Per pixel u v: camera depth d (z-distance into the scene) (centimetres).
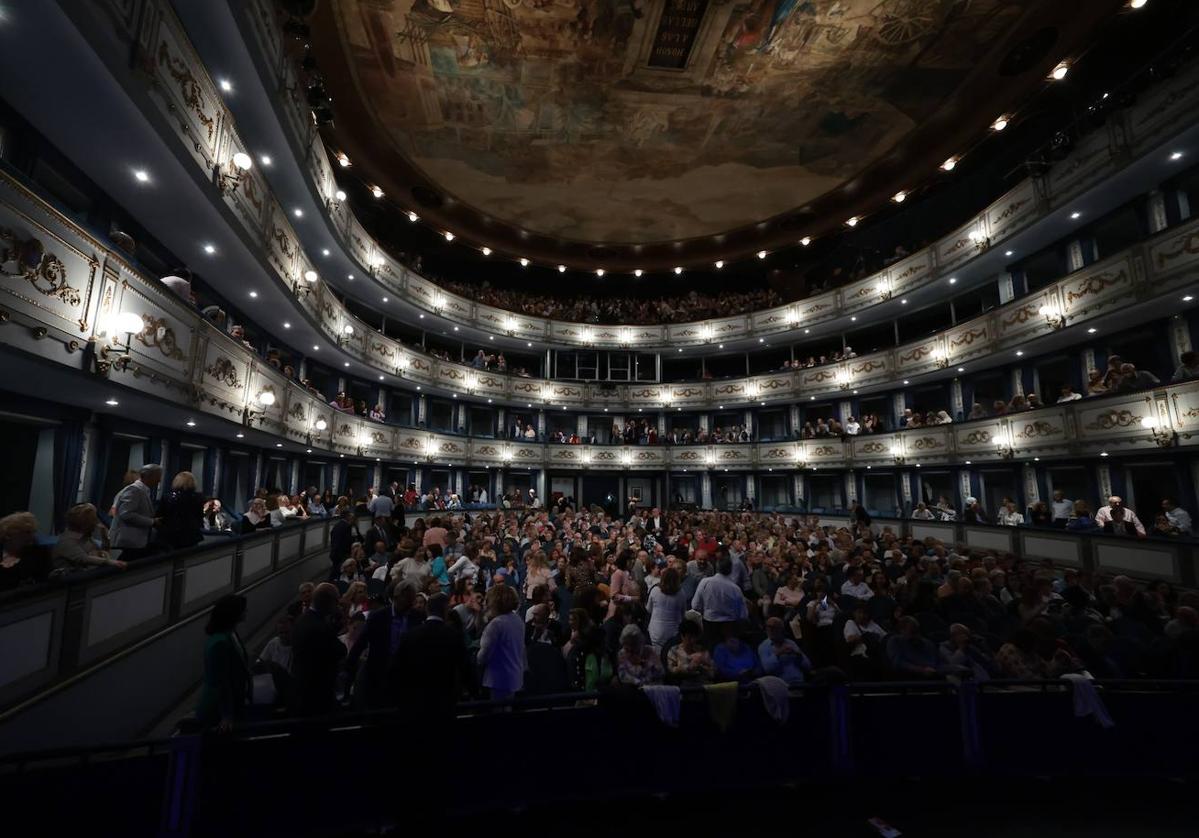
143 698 522
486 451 2605
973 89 1672
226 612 387
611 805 432
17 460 732
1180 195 1223
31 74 540
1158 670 558
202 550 646
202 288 1097
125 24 537
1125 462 1342
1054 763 480
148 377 700
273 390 1187
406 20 1434
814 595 745
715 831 406
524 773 423
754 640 643
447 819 399
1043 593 770
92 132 635
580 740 438
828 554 1045
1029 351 1586
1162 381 1267
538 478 2800
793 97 1739
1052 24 1430
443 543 1014
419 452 2305
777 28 1477
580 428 2984
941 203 2272
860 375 2253
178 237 905
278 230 1102
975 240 1731
